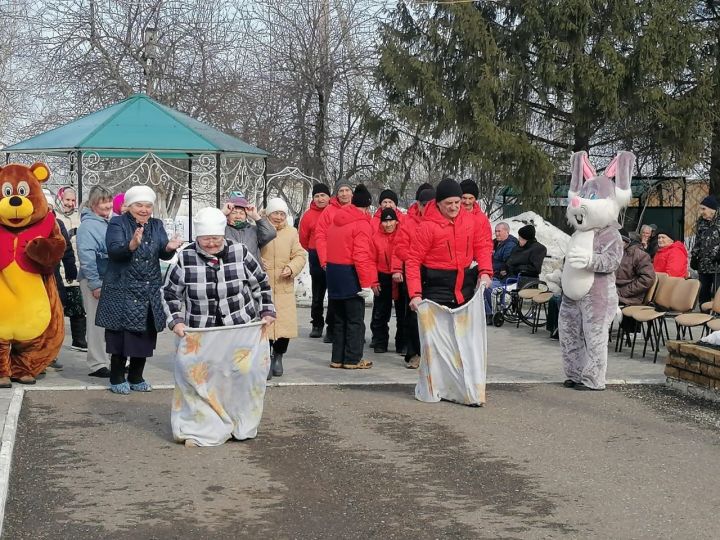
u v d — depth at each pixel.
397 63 26.05
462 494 6.39
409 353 11.31
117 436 7.85
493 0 26.17
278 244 10.22
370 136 28.05
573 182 9.96
